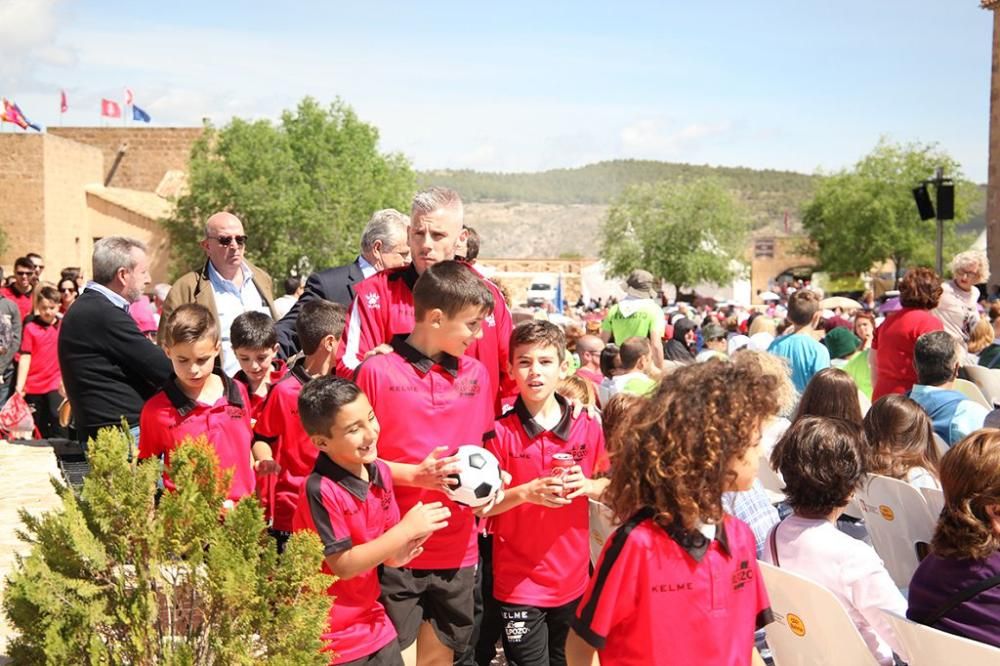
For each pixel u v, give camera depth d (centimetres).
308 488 347
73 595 296
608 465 442
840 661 330
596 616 272
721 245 5872
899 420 491
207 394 492
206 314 477
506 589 431
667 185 5981
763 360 496
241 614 298
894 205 5425
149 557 302
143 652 291
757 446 274
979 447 331
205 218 4612
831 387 527
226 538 303
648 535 270
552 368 426
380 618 369
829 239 5794
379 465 367
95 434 600
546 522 424
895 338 747
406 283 445
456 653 432
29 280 1223
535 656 429
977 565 327
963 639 297
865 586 352
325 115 4950
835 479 356
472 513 411
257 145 4638
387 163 5409
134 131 5538
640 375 747
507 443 432
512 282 7706
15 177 4053
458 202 441
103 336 595
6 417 1004
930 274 741
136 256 631
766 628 362
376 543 338
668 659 268
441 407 395
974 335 950
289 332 634
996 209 3497
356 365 429
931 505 441
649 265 5909
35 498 736
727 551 276
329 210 4716
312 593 305
